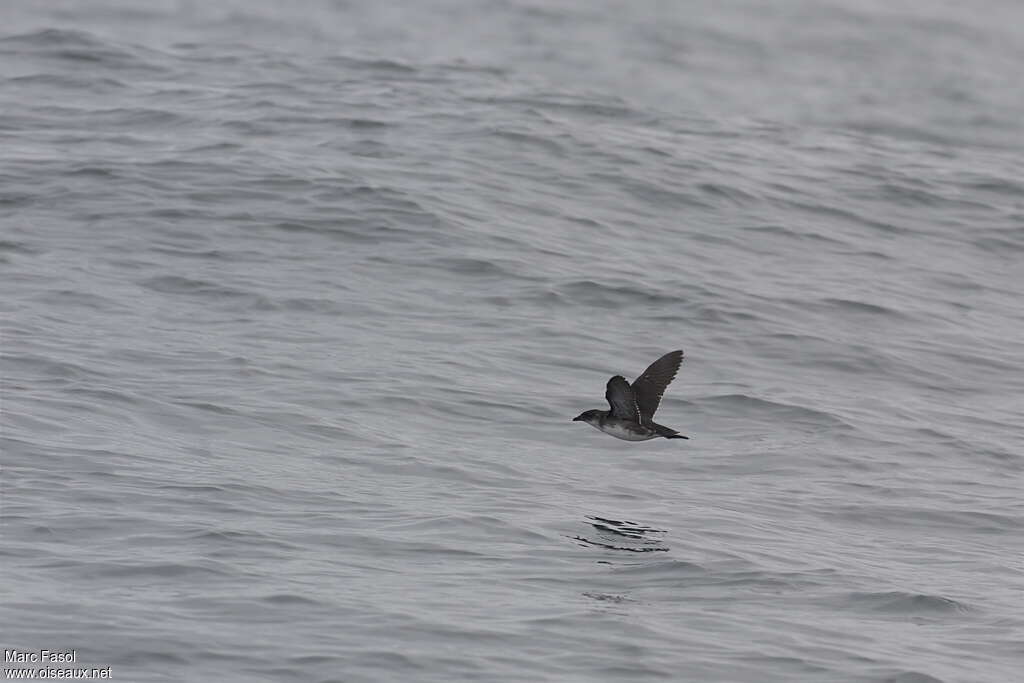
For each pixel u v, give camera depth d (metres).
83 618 27.27
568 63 108.00
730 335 50.34
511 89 79.31
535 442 40.94
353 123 69.25
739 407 44.62
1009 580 33.34
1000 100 107.00
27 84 73.44
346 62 82.62
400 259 53.94
